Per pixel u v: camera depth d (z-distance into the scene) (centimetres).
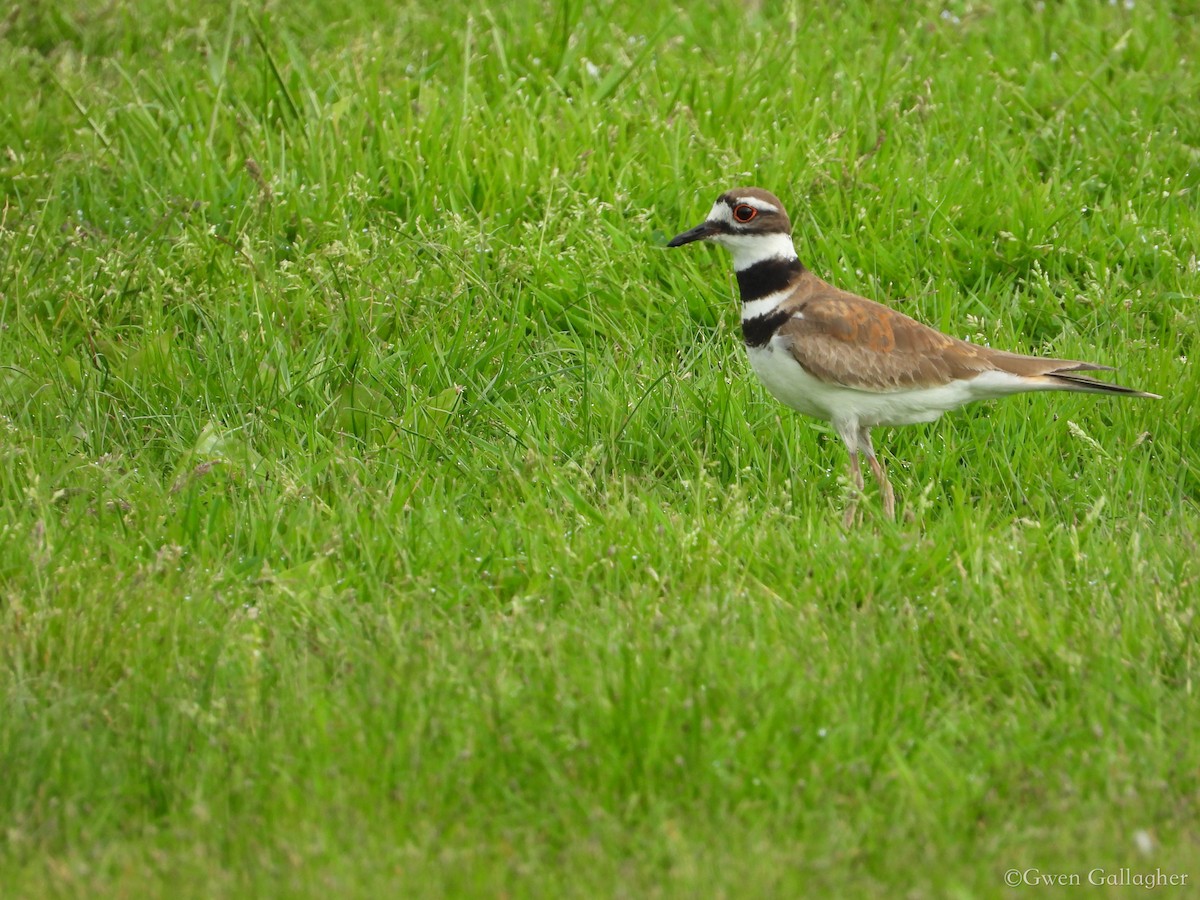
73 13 1842
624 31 1814
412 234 1437
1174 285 1367
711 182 1473
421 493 1114
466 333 1304
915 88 1661
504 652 909
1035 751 838
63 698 878
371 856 756
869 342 1111
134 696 880
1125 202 1460
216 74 1661
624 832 773
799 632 922
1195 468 1159
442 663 883
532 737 832
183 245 1398
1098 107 1617
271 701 868
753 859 748
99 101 1648
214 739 837
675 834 762
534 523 1067
